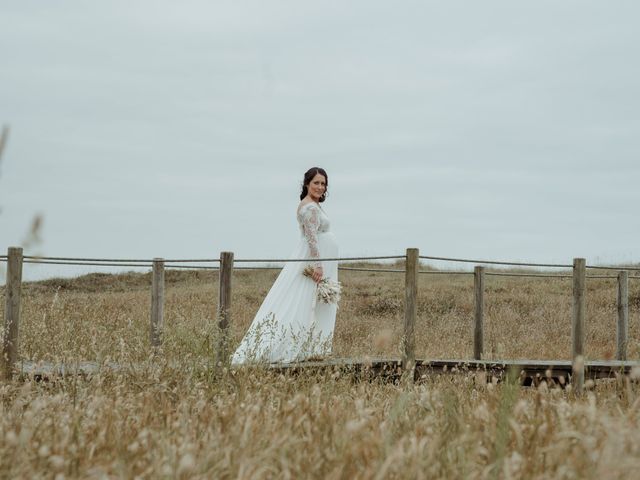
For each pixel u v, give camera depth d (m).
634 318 16.61
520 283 22.17
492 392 5.40
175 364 6.97
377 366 8.64
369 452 3.53
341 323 16.05
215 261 8.47
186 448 3.58
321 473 3.40
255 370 7.11
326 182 9.34
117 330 7.91
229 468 3.39
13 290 7.84
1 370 7.56
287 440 3.70
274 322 8.36
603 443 3.67
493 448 3.66
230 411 4.56
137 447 3.61
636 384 6.66
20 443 3.54
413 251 8.67
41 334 8.02
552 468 3.44
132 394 5.73
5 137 2.48
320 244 9.24
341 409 4.56
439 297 19.47
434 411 4.46
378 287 22.27
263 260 8.70
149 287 22.45
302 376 7.18
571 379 8.17
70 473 3.48
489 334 14.63
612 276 11.04
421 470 3.28
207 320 8.05
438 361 8.64
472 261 9.02
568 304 18.05
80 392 5.82
